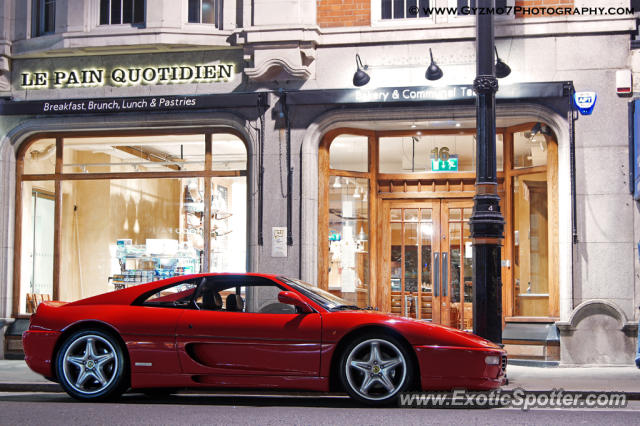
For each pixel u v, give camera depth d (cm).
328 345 733
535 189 1311
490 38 935
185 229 1364
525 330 1262
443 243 1381
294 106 1306
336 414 669
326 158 1330
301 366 736
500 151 1359
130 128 1374
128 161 1395
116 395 771
